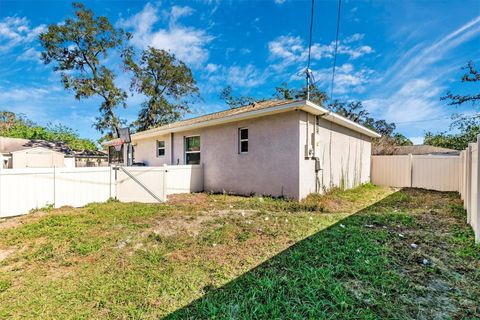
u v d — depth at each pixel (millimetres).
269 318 1951
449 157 9492
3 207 5191
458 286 2363
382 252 3145
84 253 3266
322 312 1990
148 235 3910
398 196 8047
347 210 5918
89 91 17969
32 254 3221
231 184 8586
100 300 2244
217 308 2086
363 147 11539
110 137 22703
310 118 7430
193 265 2908
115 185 7312
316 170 7719
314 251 3213
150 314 2059
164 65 21391
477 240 3424
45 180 5859
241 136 8406
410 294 2244
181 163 10492
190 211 5605
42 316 2041
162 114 22641
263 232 4016
